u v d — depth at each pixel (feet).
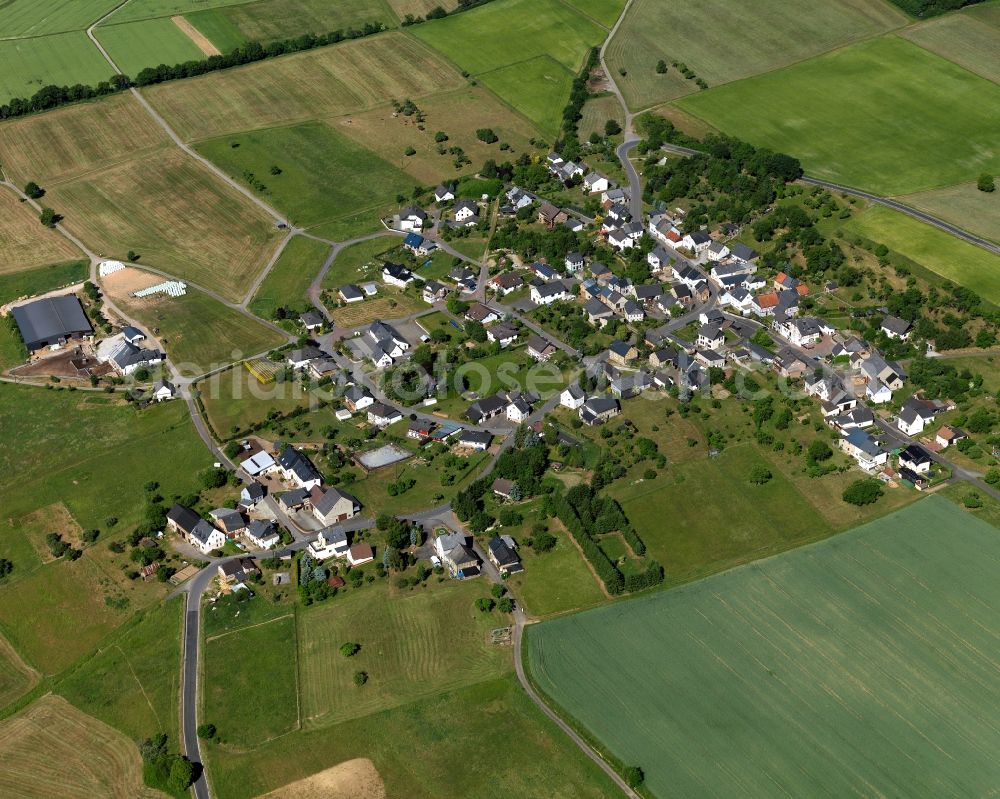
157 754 539.29
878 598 612.29
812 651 581.12
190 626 612.70
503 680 570.87
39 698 579.89
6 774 537.65
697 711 549.95
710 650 583.58
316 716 557.33
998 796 503.20
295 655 591.37
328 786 522.88
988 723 539.70
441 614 612.29
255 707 563.48
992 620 596.70
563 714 551.18
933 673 567.18
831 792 507.71
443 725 549.54
